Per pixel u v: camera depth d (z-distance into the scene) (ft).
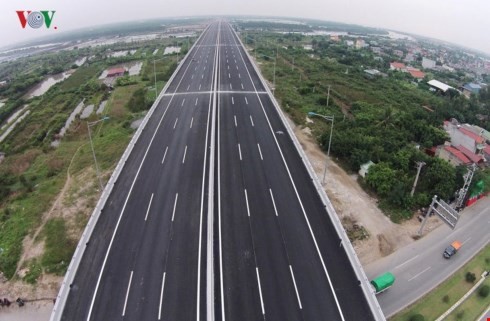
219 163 130.00
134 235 93.91
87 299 76.07
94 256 87.10
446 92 307.99
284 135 154.51
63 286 76.48
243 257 86.84
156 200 108.47
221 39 513.04
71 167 153.79
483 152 169.27
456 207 129.49
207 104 193.77
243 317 71.87
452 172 131.13
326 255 88.28
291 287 79.00
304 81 283.18
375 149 150.92
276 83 271.90
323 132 179.73
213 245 90.38
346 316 72.90
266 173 124.06
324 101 227.40
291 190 114.62
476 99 289.74
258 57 380.78
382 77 329.72
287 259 86.63
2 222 120.16
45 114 237.45
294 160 133.49
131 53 496.23
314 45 545.85
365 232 111.96
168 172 123.85
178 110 184.75
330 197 127.03
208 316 71.15
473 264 104.53
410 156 146.61
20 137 204.74
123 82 288.71
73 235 109.40
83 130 199.11
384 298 91.91
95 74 349.82
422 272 100.58
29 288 92.48
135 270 82.94
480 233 117.50
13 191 141.08
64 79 360.07
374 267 101.14
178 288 78.18
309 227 97.91
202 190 113.60
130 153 137.28
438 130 180.65
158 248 89.45
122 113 219.20
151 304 74.59
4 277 96.07
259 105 192.95
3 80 409.69
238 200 108.58
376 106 227.81
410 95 270.67
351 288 79.36
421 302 91.20
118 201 108.06
